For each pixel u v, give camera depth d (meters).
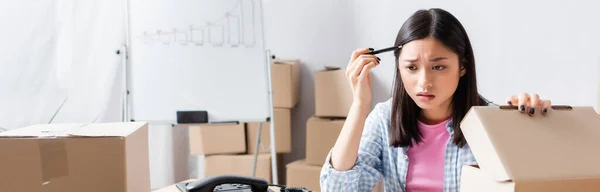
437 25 0.95
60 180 0.74
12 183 0.73
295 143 2.71
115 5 2.31
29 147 0.73
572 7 1.93
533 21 2.03
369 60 1.03
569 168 0.67
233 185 1.00
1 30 2.06
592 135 0.75
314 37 2.66
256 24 2.16
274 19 2.69
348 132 1.06
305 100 2.70
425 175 1.12
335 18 2.62
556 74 1.99
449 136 1.10
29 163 0.73
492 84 2.17
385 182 1.20
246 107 2.11
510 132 0.73
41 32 2.14
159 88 2.05
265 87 2.14
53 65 2.18
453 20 0.98
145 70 2.04
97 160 0.74
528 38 2.05
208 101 2.08
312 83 2.68
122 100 2.19
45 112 2.17
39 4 2.13
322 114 2.43
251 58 2.14
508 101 0.83
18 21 2.09
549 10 1.99
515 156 0.68
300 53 2.68
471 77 1.04
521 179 0.64
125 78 2.03
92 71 2.28
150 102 2.04
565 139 0.73
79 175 0.74
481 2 2.16
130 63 2.04
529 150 0.70
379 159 1.19
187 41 2.09
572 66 1.95
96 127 0.84
